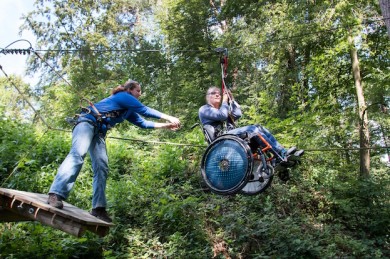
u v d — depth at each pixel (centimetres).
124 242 814
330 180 1188
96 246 775
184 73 2012
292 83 1599
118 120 545
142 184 990
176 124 568
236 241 859
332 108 1480
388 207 1136
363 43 1490
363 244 978
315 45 1578
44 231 755
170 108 1788
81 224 463
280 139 1287
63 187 474
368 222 1102
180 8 2198
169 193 980
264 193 1062
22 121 1306
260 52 1549
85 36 2405
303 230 984
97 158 530
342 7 1355
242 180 518
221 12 1981
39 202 468
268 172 527
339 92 1620
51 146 1073
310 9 1484
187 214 864
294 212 1049
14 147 1051
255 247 870
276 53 1552
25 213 480
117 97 536
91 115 520
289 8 1475
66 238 744
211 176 539
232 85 1873
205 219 888
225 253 826
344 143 1462
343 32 1387
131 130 1438
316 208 1120
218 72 1842
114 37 2611
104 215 534
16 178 920
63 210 473
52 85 2253
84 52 2261
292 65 1603
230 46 1659
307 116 1330
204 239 841
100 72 1966
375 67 1573
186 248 809
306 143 1271
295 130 1312
